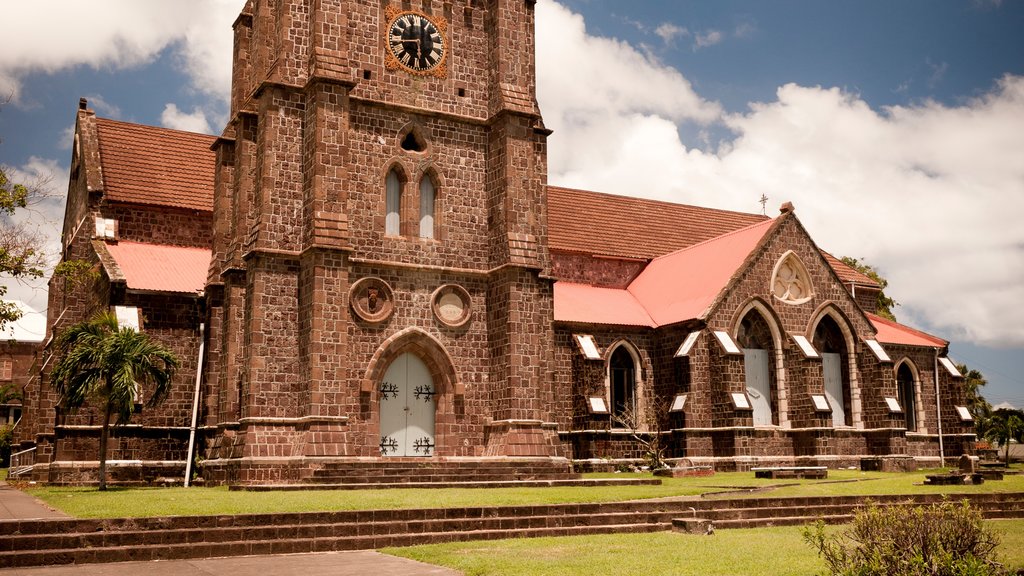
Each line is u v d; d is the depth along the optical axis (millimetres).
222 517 22766
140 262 47719
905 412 60625
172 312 45125
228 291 40656
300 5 39906
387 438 39688
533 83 44250
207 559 21047
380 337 39531
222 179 44250
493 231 42688
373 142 40781
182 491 33344
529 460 39281
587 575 18094
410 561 20438
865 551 15320
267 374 37125
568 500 28484
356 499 27609
